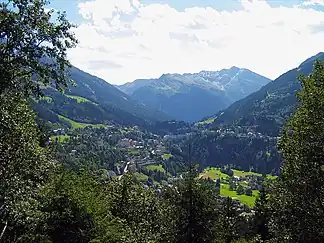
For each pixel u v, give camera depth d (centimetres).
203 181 3775
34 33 1938
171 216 3709
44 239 2602
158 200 4859
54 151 3117
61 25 1989
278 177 2492
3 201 2016
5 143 2012
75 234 2845
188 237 3625
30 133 2200
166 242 3675
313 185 2189
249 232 5950
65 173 3053
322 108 2197
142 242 3494
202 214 3647
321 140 2180
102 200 3481
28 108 2192
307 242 2239
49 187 2830
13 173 2067
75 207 2870
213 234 3672
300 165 2216
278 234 2448
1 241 2394
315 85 2312
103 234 3042
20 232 2564
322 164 2169
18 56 1920
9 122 1922
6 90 1942
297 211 2253
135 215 4616
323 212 2188
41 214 2394
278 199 2442
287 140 2419
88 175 3606
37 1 1916
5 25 1848
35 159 2252
